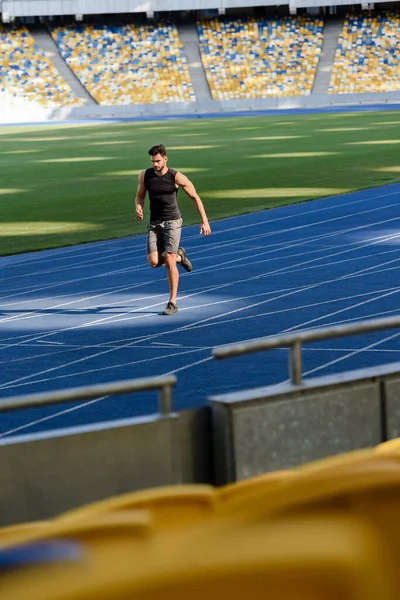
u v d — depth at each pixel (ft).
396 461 5.23
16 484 17.39
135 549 4.24
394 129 186.50
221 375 34.22
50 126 258.98
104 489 18.20
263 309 46.93
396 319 20.26
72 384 34.50
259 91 316.40
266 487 5.80
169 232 45.62
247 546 4.15
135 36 331.36
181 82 320.09
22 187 118.11
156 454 18.61
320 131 190.19
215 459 18.97
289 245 68.33
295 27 331.77
